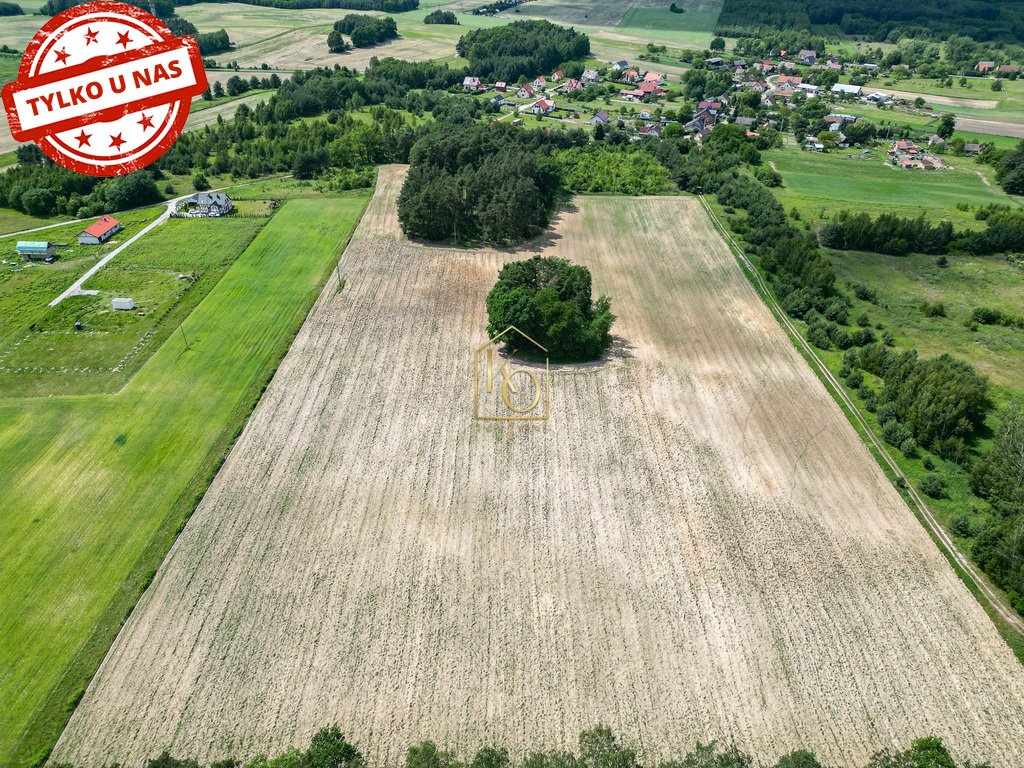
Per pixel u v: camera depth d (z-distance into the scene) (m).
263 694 44.72
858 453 68.06
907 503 61.94
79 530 56.22
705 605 51.81
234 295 92.50
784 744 42.97
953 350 86.00
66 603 50.09
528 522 58.72
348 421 69.88
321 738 39.41
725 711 44.72
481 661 47.31
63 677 45.19
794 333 88.94
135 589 51.25
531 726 43.44
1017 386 78.75
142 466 63.03
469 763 41.03
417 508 59.72
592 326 80.06
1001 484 60.69
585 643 48.78
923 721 44.47
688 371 80.19
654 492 62.28
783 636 49.69
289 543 55.84
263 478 62.34
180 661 46.56
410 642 48.41
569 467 64.94
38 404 70.50
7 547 54.44
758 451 67.88
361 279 98.06
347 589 52.12
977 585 54.06
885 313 94.56
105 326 84.56
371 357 80.25
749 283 101.62
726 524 59.16
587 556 55.72
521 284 82.88
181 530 56.59
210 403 71.69
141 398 72.06
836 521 59.84
